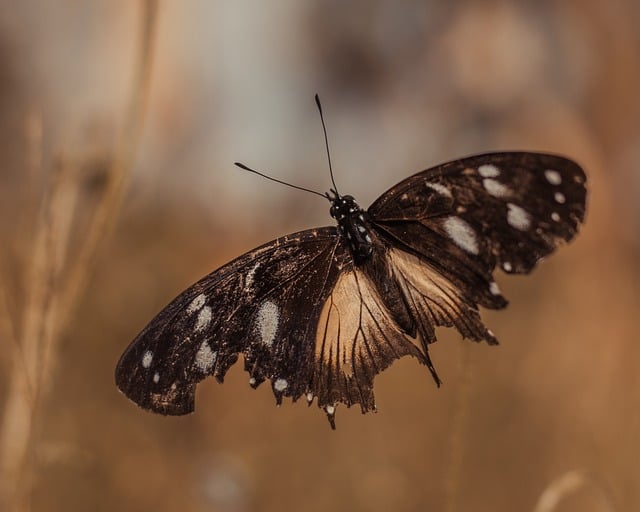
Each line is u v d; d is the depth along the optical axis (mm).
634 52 942
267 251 459
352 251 457
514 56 970
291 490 589
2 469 479
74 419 586
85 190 490
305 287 458
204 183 1021
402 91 1097
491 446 601
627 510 550
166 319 451
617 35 946
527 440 601
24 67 1114
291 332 456
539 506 477
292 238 461
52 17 1111
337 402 451
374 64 1131
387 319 453
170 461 587
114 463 575
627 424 580
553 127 929
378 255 455
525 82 963
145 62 485
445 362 678
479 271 449
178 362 451
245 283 456
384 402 642
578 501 562
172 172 1000
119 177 484
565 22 969
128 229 736
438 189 453
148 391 448
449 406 628
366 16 1142
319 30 1166
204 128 1114
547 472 583
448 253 452
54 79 1095
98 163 488
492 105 979
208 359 453
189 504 572
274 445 607
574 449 585
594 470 568
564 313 704
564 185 440
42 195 491
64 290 485
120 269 671
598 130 924
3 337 490
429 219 454
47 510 550
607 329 660
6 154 858
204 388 654
